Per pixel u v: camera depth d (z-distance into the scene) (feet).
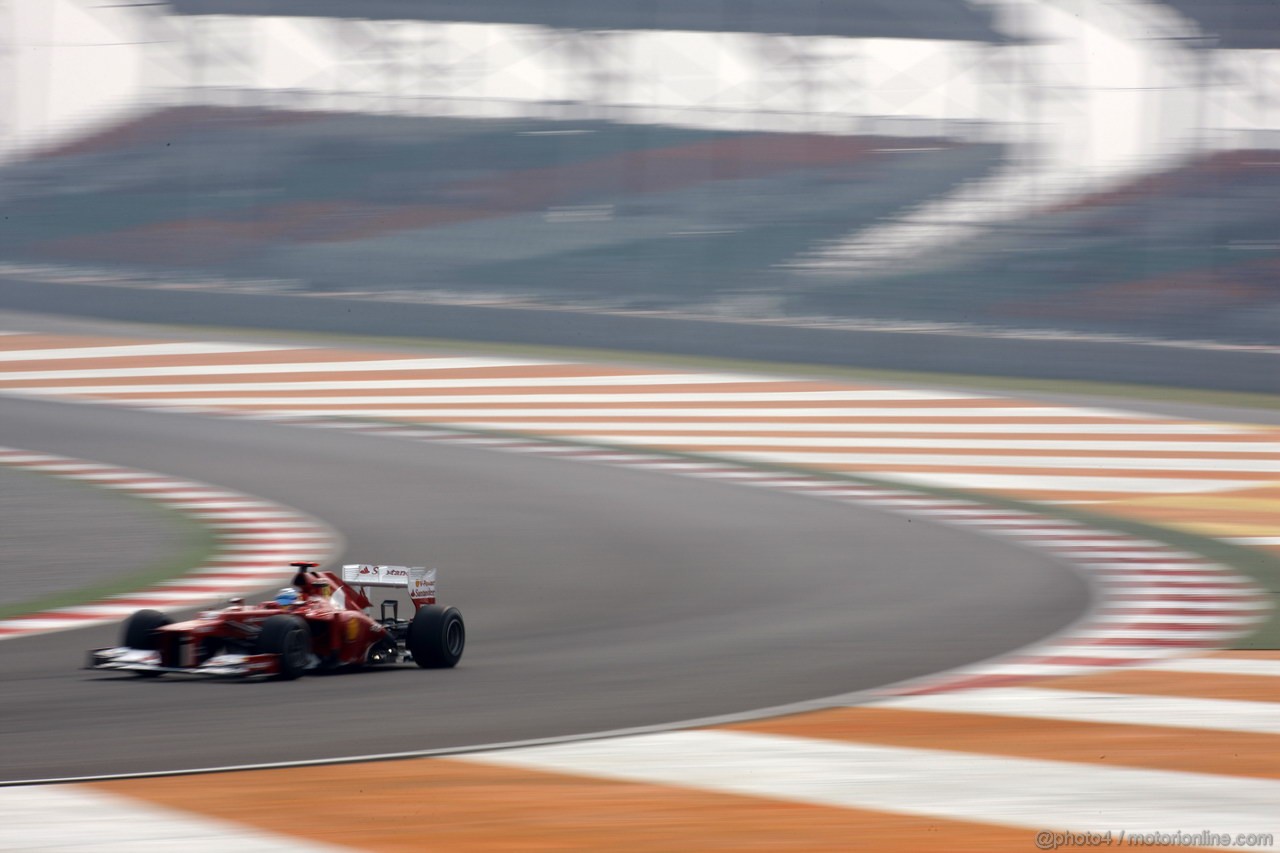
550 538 174.40
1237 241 527.40
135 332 431.84
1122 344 372.17
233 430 277.23
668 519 189.98
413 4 616.39
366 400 321.93
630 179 653.30
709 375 366.84
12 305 481.05
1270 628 124.88
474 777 73.51
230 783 72.13
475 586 145.69
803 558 163.43
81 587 143.13
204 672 96.78
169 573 151.02
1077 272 519.60
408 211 634.02
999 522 195.21
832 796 70.54
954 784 72.95
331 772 74.33
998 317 489.26
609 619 128.26
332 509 195.21
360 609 109.60
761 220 604.08
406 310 433.89
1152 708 91.61
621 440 272.51
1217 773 75.41
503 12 614.34
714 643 116.47
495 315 425.28
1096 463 256.52
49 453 245.45
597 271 561.84
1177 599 140.56
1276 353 356.79
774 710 90.74
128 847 61.77
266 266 590.14
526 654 111.75
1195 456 266.16
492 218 622.95
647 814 67.31
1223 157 592.19
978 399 335.26
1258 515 206.18
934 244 562.25
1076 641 118.21
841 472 241.14
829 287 528.22
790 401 327.47
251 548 166.71
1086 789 72.23
